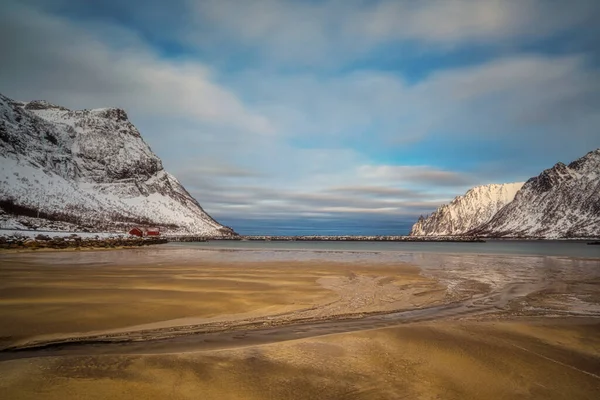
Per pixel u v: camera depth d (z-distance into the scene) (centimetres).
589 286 2156
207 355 868
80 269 2752
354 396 679
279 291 1848
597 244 12494
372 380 748
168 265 3225
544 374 790
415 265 3478
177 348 969
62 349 954
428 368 812
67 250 5328
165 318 1279
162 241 10631
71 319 1221
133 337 1064
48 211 10138
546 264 3716
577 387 730
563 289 2039
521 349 945
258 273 2641
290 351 907
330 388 709
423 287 2069
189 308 1427
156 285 1961
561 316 1375
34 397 643
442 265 3503
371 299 1691
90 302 1470
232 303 1534
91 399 640
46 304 1412
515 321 1265
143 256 4488
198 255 4928
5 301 1454
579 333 1102
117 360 820
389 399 669
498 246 10531
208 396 666
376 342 980
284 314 1377
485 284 2202
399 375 775
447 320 1295
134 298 1574
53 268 2803
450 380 754
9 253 4516
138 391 676
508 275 2684
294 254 5447
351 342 980
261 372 777
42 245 5228
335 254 5522
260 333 1125
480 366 827
